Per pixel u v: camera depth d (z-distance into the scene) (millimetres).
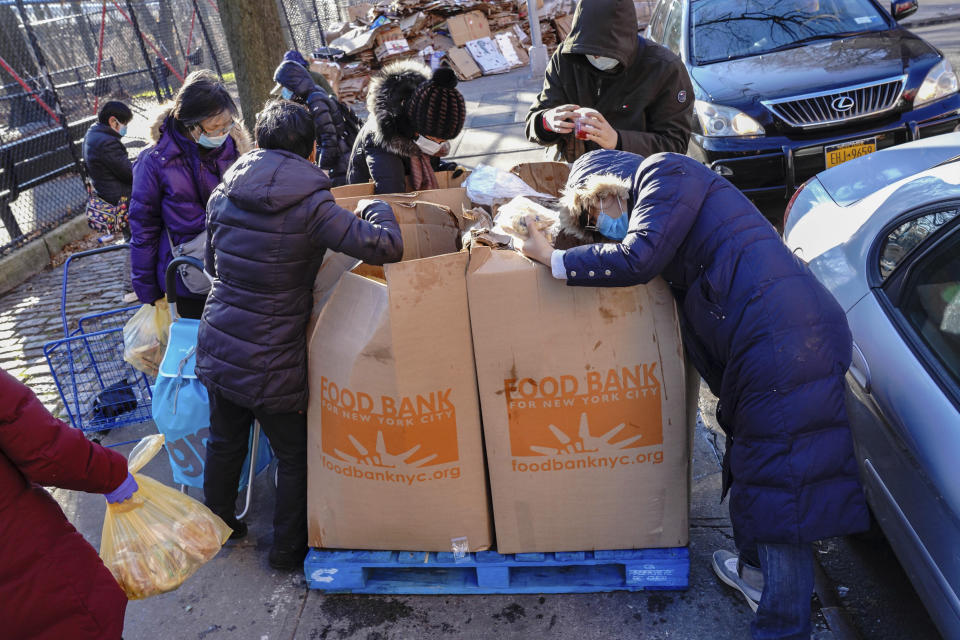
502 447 2461
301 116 2410
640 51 3195
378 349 2363
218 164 3291
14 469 1734
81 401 4180
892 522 2344
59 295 6445
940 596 2061
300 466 2715
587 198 2248
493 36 13094
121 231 6227
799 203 3375
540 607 2627
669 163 2162
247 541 3094
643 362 2357
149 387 3752
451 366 2398
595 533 2557
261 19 6988
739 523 2189
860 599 2625
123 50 13180
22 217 7664
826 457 2045
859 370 2512
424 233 2816
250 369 2461
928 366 2203
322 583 2736
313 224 2328
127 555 2029
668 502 2502
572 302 2318
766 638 2227
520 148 7723
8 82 8438
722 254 2113
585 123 2963
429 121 2926
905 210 2613
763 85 5219
